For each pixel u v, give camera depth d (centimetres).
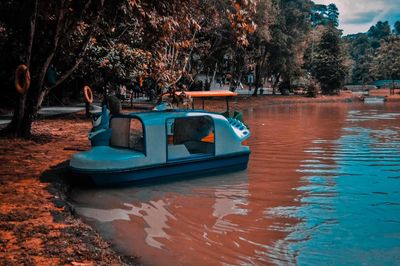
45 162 1122
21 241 588
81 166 973
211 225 754
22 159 1145
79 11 1505
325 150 1593
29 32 1357
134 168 995
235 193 967
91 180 966
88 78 2288
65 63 1980
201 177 1122
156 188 1003
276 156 1460
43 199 800
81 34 1780
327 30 7444
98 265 525
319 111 3959
